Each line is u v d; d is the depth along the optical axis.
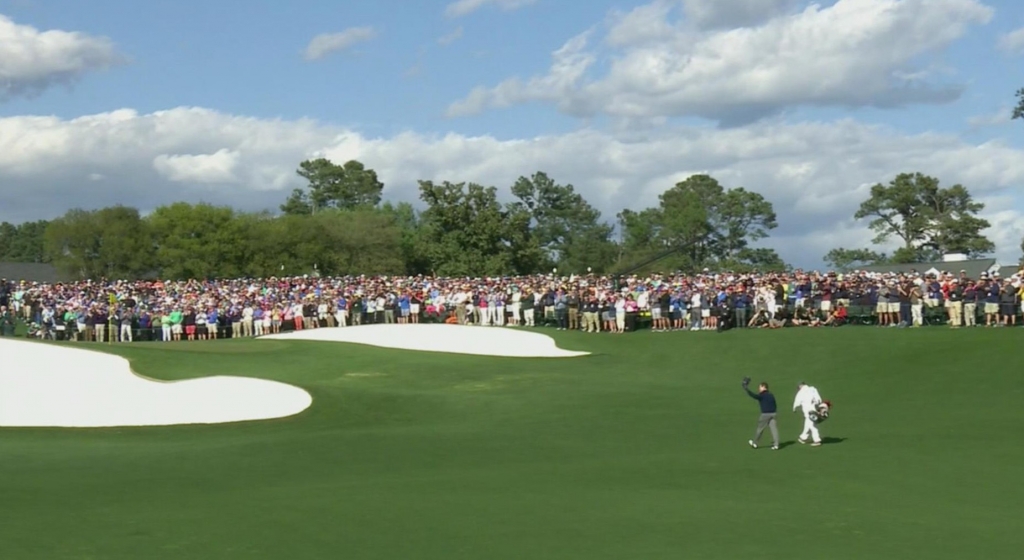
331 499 18.62
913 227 114.75
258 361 45.47
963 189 115.31
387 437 28.02
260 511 17.48
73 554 14.34
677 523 16.22
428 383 41.09
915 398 32.50
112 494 19.70
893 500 17.92
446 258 104.00
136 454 25.70
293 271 112.25
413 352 48.72
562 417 31.75
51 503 18.61
